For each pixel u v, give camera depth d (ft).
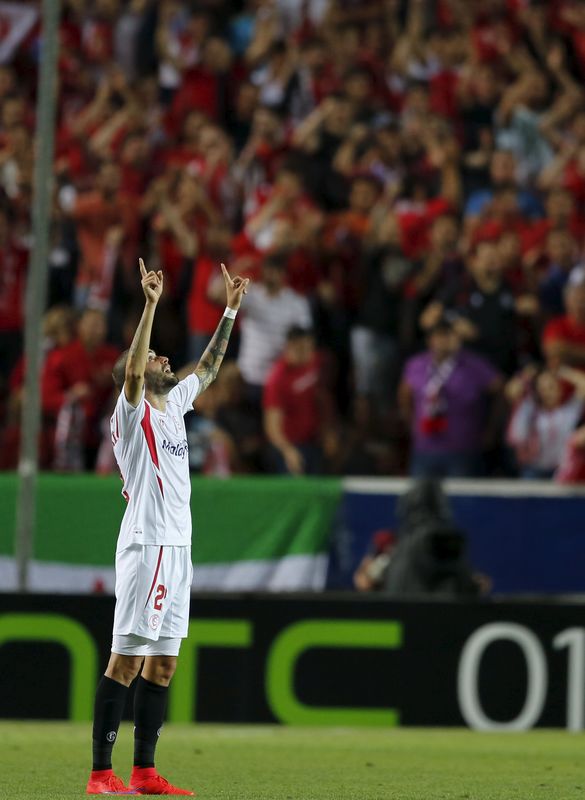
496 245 161.17
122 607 65.41
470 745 99.14
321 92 189.67
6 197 158.71
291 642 105.40
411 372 149.07
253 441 146.30
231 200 171.22
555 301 161.79
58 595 104.06
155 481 65.87
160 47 190.80
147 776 66.28
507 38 197.67
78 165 167.53
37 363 107.96
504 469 149.18
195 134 175.22
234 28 200.03
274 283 154.40
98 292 157.89
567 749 97.09
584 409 147.74
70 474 130.82
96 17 192.03
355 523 133.80
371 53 193.67
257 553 132.57
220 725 104.99
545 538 135.74
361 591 123.95
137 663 66.03
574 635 107.14
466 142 186.60
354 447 152.15
